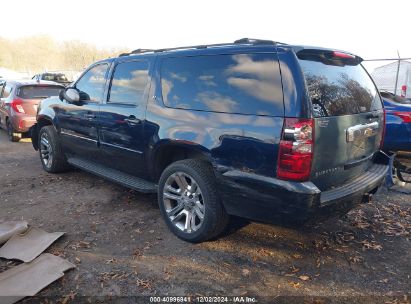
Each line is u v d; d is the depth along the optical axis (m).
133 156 4.09
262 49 2.98
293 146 2.68
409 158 6.72
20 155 7.37
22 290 2.69
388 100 6.61
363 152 3.43
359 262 3.24
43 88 9.11
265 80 2.91
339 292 2.82
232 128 3.04
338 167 3.04
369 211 4.41
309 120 2.68
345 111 3.09
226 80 3.21
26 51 56.38
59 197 4.74
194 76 3.49
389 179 5.00
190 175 3.38
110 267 3.10
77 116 4.95
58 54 55.88
